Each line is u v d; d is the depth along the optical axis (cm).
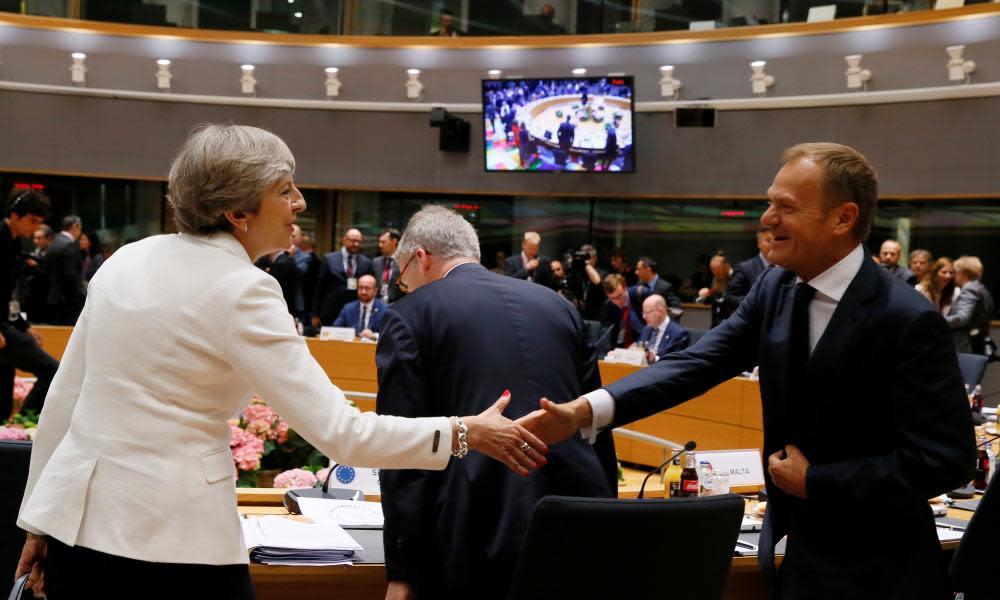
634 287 916
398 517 221
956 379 193
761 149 1063
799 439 203
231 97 1211
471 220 1205
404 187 1199
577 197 1170
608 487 231
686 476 310
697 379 222
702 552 187
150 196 1232
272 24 1222
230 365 176
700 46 1091
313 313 972
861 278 199
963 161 954
